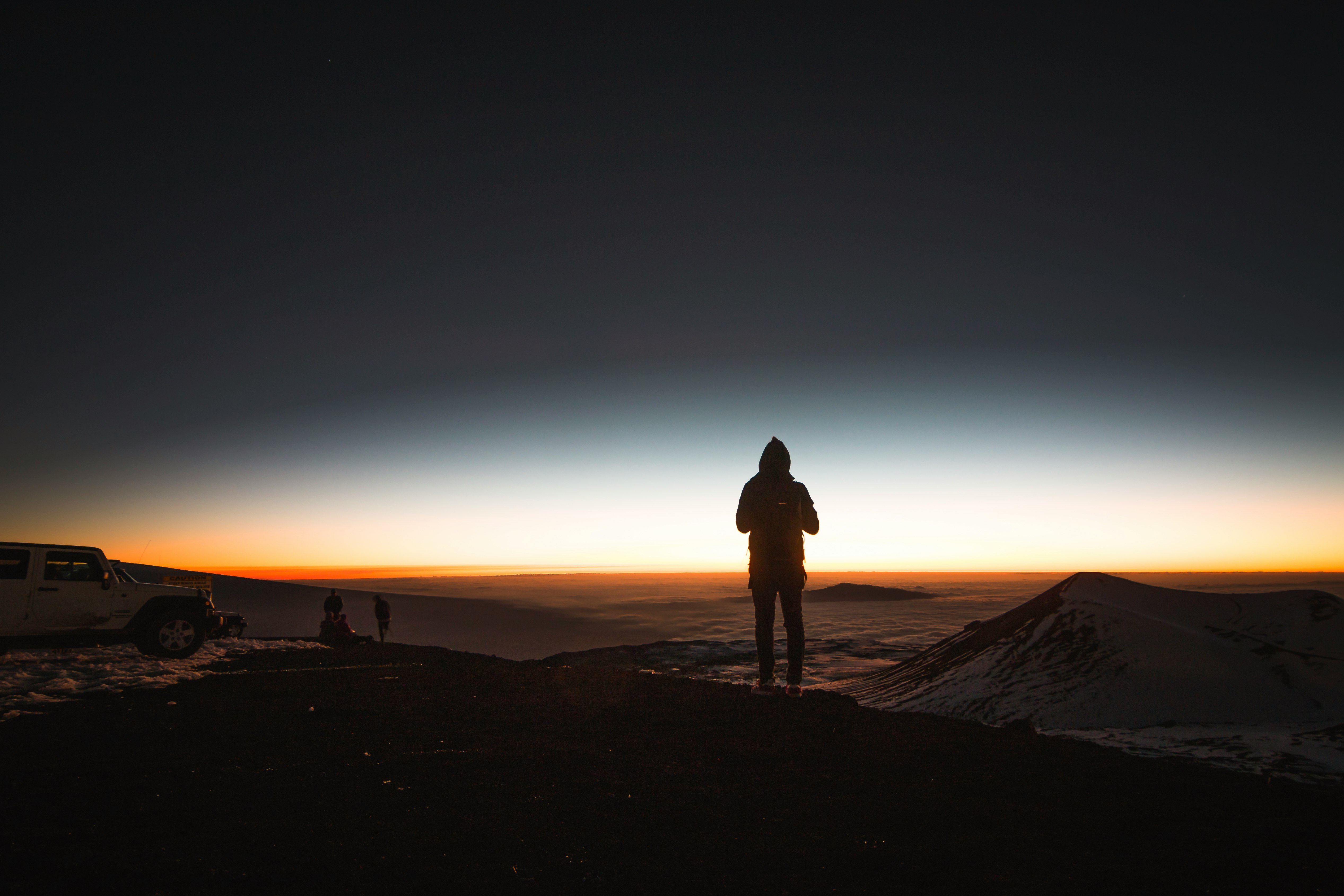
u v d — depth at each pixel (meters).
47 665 8.73
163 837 2.56
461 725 4.55
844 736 4.25
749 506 5.94
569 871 2.31
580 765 3.58
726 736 4.24
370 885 2.17
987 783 3.33
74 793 3.09
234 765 3.57
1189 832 2.71
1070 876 2.30
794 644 5.80
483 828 2.68
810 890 2.19
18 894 2.06
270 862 2.34
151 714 5.03
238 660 9.55
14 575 9.54
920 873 2.30
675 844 2.55
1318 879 2.28
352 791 3.12
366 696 5.73
